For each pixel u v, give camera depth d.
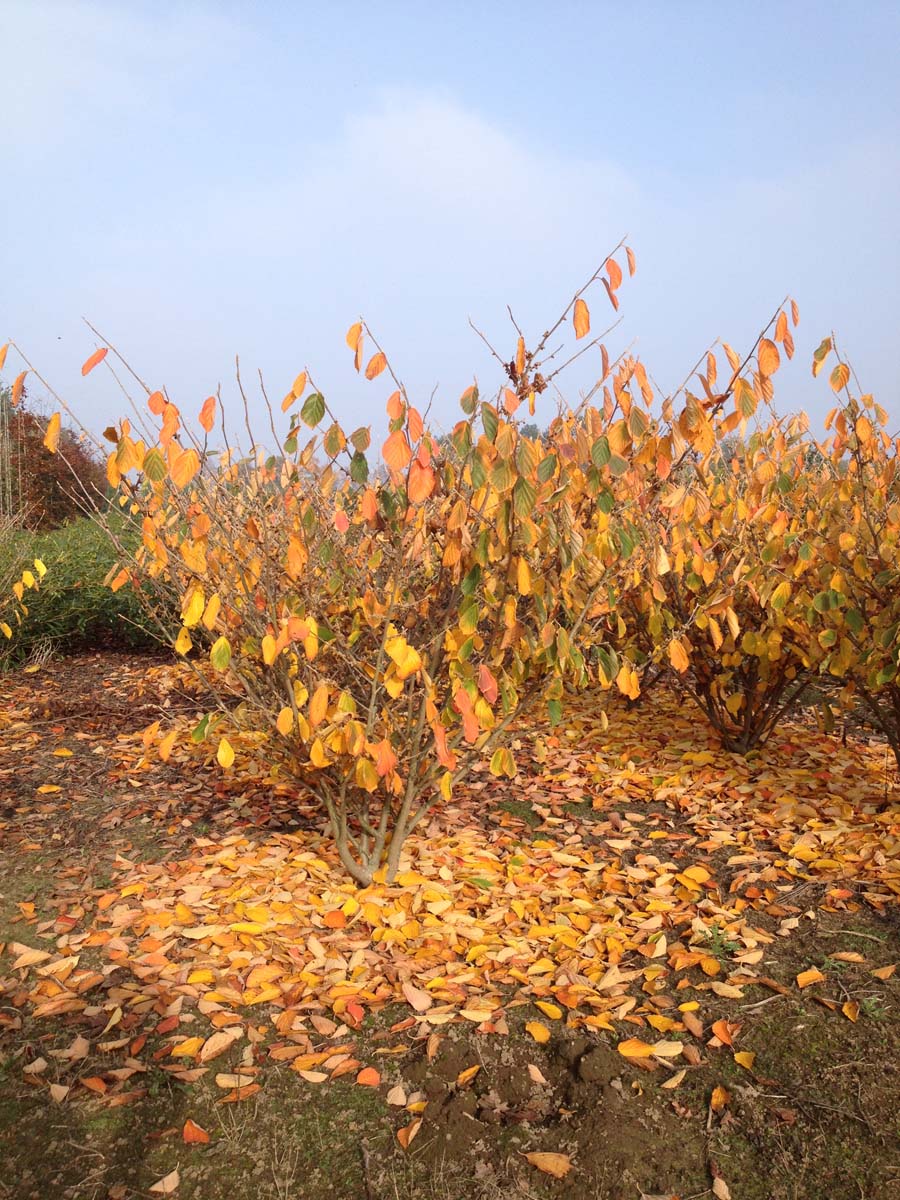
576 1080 2.08
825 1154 1.86
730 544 3.89
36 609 6.99
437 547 3.03
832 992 2.43
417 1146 1.90
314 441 2.91
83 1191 1.79
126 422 2.50
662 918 2.88
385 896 2.99
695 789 4.03
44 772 4.35
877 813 3.67
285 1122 1.98
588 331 2.56
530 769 4.33
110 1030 2.27
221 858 3.29
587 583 2.99
